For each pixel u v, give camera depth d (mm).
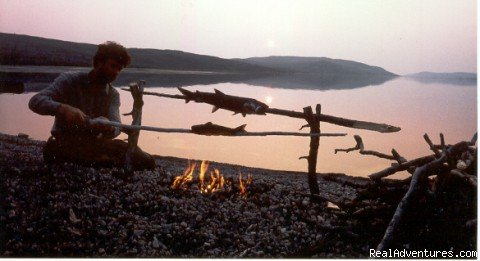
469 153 4676
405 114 19922
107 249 4199
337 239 4664
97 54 6234
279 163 10383
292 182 7203
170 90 26047
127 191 5582
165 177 6492
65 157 6477
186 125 15109
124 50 6344
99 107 6508
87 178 5953
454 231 4410
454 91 39344
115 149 6652
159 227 4660
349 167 10227
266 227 4875
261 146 12492
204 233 4613
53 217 4691
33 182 5629
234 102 5223
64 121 6395
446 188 4594
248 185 6246
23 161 6656
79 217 4742
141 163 6781
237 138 13648
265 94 28844
